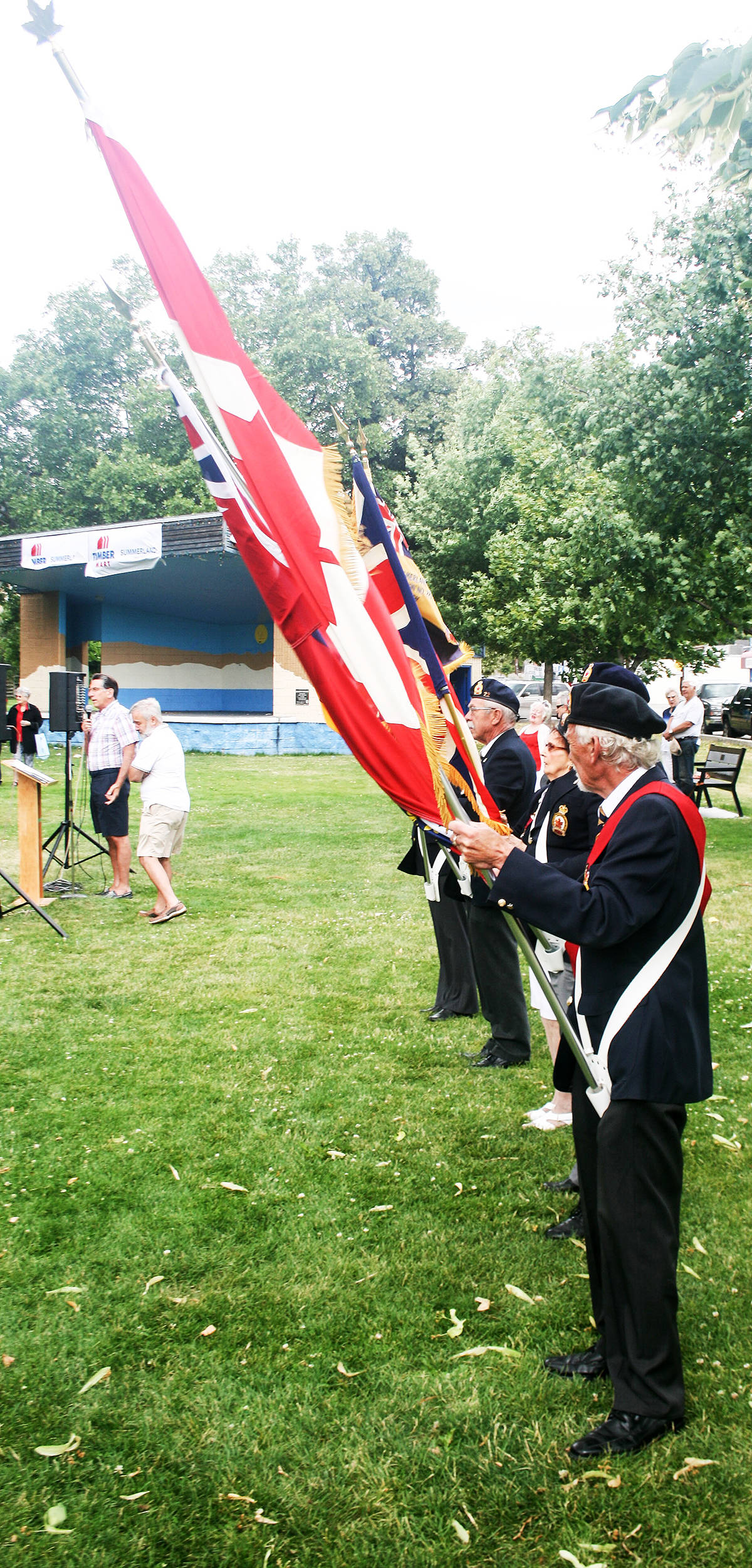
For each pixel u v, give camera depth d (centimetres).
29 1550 207
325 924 746
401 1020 536
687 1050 235
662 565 1069
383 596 277
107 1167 373
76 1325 281
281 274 3297
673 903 236
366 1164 376
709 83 316
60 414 3089
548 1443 237
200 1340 275
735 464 1006
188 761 1998
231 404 275
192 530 1953
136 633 2889
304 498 276
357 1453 233
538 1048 504
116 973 618
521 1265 311
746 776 1811
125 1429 242
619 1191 232
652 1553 205
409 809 280
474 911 466
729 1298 291
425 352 3731
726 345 973
